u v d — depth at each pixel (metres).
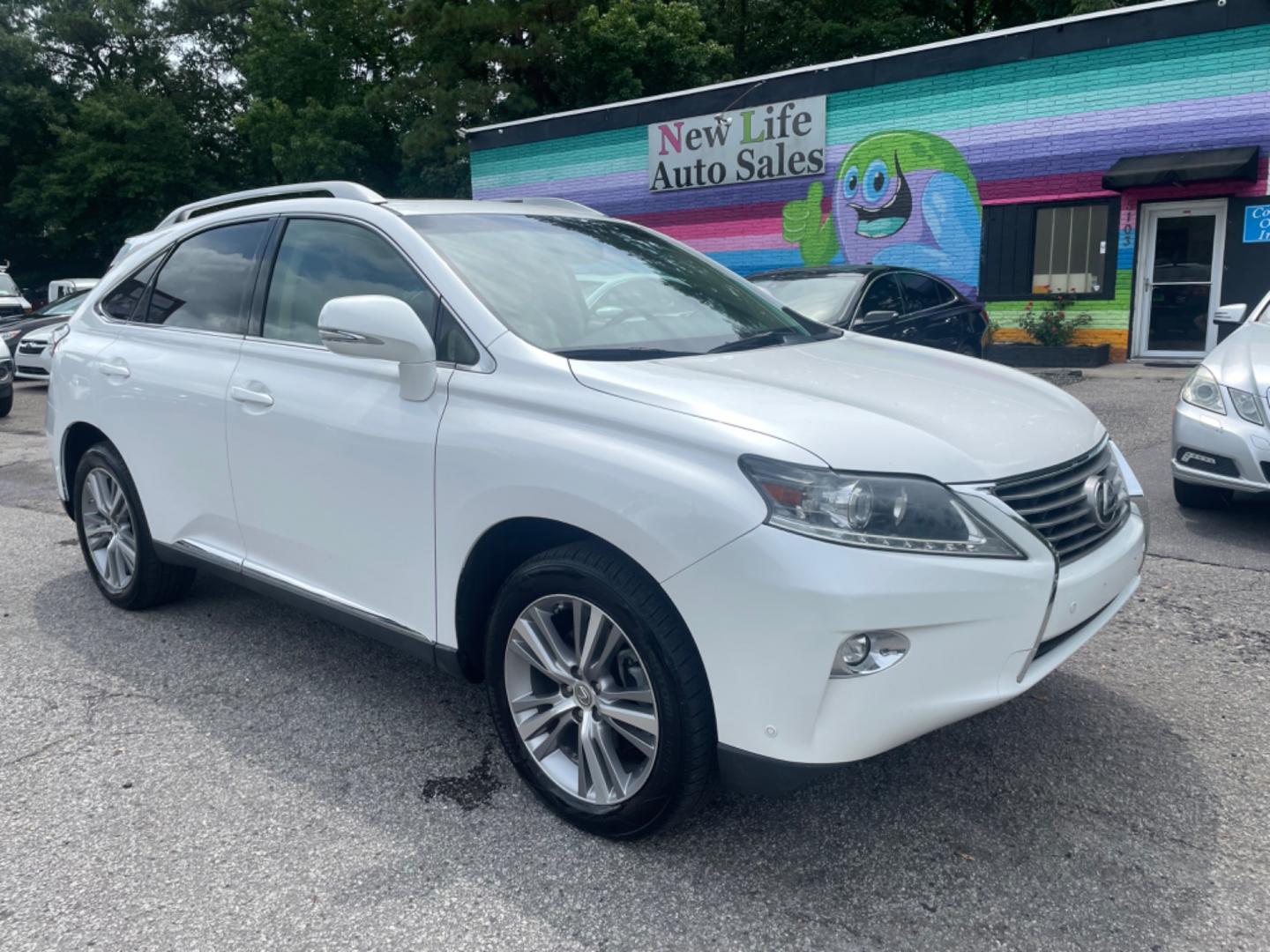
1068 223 14.73
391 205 3.68
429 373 3.13
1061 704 3.66
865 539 2.42
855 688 2.43
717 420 2.59
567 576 2.77
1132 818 2.94
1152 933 2.45
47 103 34.62
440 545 3.09
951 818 2.96
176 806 3.11
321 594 3.59
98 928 2.54
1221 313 6.89
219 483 3.91
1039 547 2.63
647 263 3.93
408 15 26.17
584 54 26.16
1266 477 5.48
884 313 7.88
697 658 2.59
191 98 38.09
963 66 15.12
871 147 16.25
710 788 2.76
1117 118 14.03
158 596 4.70
